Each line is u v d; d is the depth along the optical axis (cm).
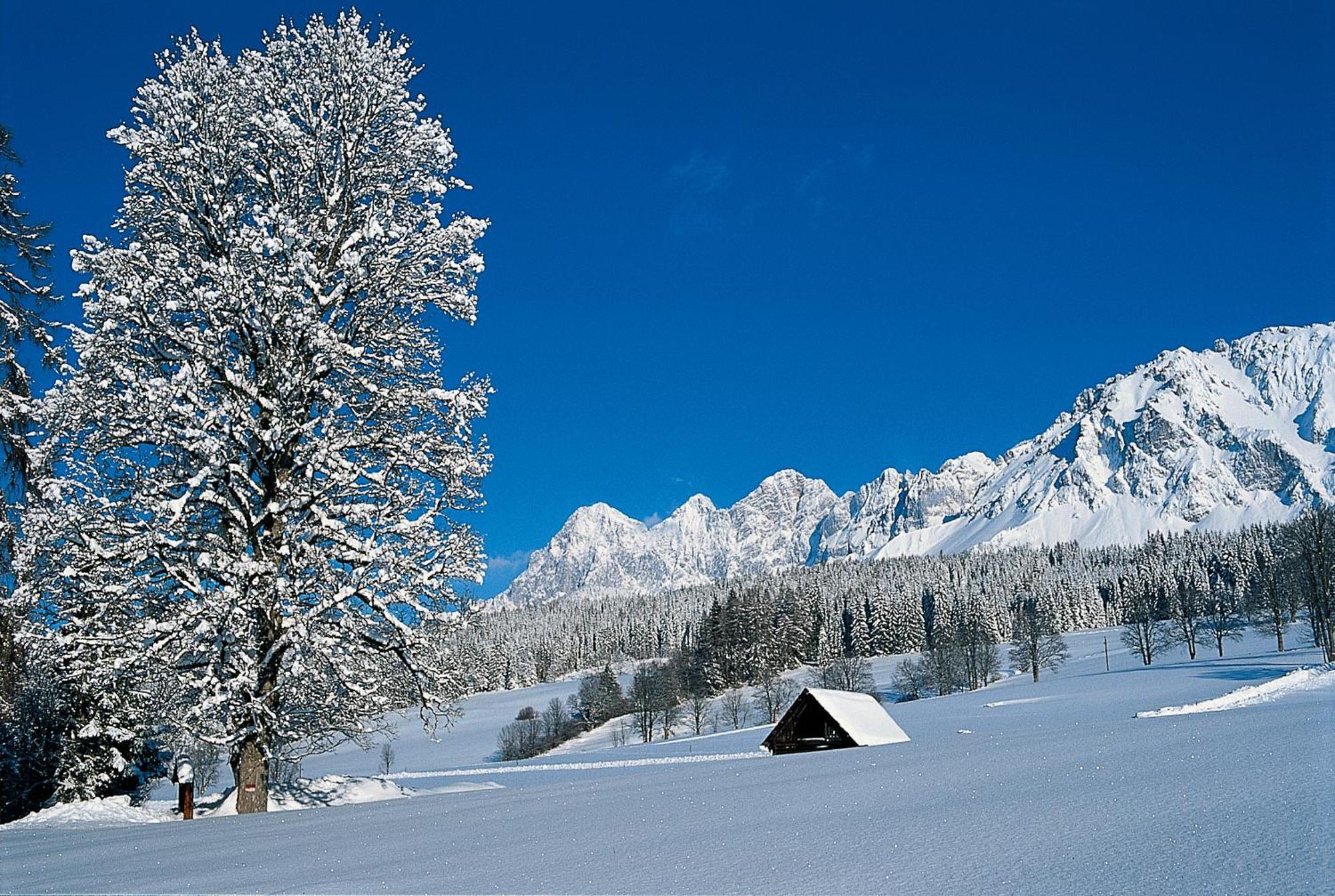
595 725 14475
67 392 1894
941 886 682
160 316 1953
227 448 1919
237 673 1820
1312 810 856
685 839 998
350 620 1892
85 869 1123
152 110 2084
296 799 2114
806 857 838
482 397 2234
